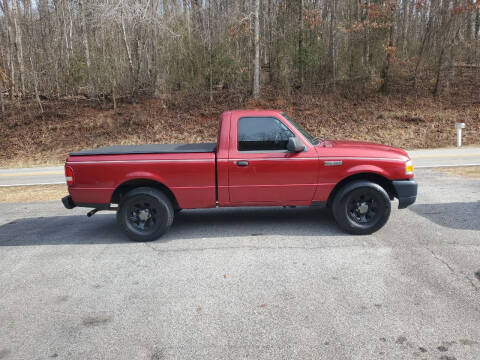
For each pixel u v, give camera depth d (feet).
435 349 9.44
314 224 20.07
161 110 72.74
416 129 60.13
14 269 15.85
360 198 18.07
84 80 75.82
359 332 10.26
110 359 9.58
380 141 57.52
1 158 61.82
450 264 14.29
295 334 10.28
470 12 70.23
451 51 73.46
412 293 12.23
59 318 11.69
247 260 15.60
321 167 17.88
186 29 76.07
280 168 17.92
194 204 18.53
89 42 78.95
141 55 76.84
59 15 88.53
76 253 17.49
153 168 18.08
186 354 9.64
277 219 21.34
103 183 18.22
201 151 18.12
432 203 23.44
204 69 75.31
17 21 80.59
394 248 16.19
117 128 68.39
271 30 78.07
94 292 13.35
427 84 74.95
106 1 65.87
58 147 64.44
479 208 21.86
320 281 13.38
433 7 73.92
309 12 73.36
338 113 67.97
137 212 18.61
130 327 11.00
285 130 18.12
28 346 10.28
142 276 14.55
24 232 21.45
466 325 10.36
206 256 16.26
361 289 12.65
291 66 75.56
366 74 74.84
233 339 10.18
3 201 30.53
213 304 12.10
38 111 74.69
